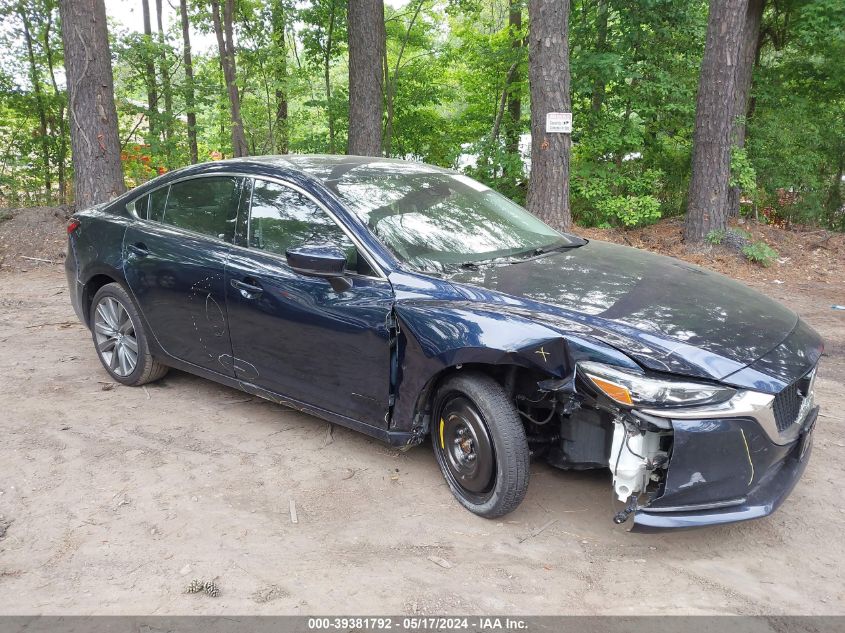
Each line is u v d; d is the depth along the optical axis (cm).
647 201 1034
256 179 380
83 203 917
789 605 247
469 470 302
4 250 909
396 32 1425
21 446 369
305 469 349
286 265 352
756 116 1233
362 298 321
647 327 272
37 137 1459
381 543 283
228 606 242
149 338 432
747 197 1283
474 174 1255
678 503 252
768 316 303
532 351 267
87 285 466
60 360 513
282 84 1363
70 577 259
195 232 402
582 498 322
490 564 269
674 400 244
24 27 1391
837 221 1362
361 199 354
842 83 1241
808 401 286
